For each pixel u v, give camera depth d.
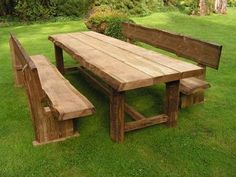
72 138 3.57
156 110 4.28
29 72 3.24
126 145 3.44
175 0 16.84
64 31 10.42
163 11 15.70
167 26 11.36
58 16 13.31
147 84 3.04
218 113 4.18
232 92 4.89
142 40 5.46
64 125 3.52
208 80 5.44
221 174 2.98
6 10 13.23
